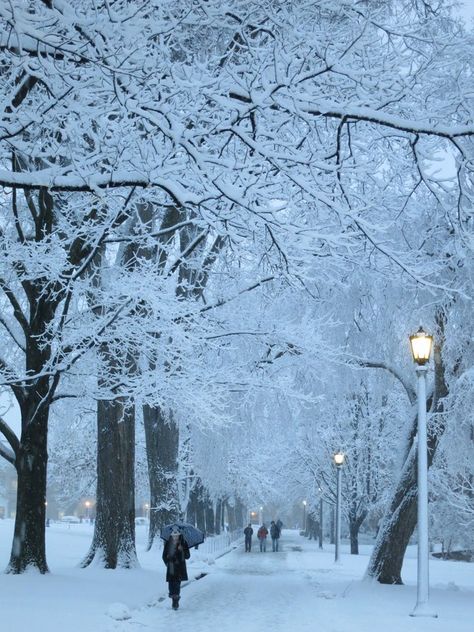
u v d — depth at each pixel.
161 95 10.70
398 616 15.67
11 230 20.72
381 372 25.08
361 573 30.78
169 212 23.00
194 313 17.33
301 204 13.00
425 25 13.30
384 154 13.95
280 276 13.39
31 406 18.72
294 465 52.09
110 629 12.66
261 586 22.52
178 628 13.75
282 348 21.94
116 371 19.17
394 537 23.28
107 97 11.67
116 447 24.09
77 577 19.59
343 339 23.23
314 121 11.58
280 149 12.04
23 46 10.06
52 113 10.84
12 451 19.36
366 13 12.03
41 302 18.70
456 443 24.16
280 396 23.95
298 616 15.52
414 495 23.03
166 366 19.47
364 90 11.41
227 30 12.94
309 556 45.00
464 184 14.20
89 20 9.66
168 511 32.84
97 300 18.52
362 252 14.79
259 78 11.33
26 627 12.05
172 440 33.19
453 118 15.63
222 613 15.96
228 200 11.60
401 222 18.52
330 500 53.50
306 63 11.77
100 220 17.69
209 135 11.46
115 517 23.95
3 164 15.73
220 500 66.38
